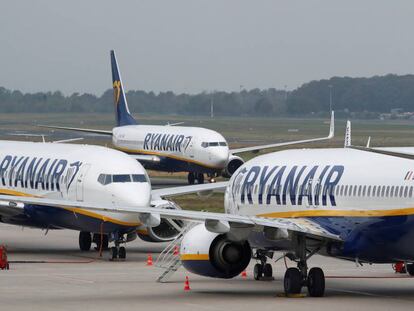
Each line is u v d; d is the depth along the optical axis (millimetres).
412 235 79938
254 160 101250
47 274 103062
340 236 86188
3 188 133375
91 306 80438
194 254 87250
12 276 101188
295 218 92250
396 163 82250
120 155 123250
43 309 78625
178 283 96562
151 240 121188
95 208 82438
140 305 81188
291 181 93062
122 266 110750
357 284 96500
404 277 102625
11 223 130625
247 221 81812
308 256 87375
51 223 125375
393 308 79062
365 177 84438
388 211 81562
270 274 99562
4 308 79000
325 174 89188
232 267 87062
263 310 78438
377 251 84312
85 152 125438
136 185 118438
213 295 87750
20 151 135750
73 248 130500
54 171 125312
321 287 86062
